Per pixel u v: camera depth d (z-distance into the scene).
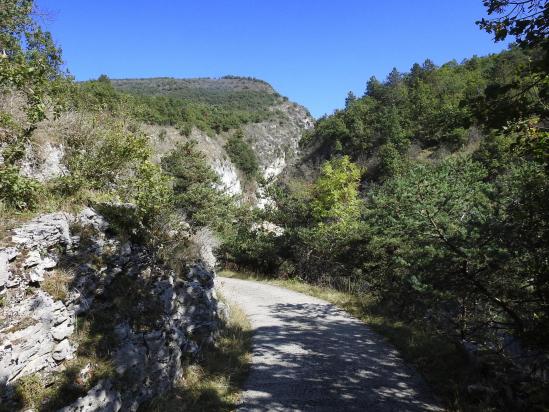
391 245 14.24
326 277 18.92
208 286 9.23
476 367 6.70
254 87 165.50
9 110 7.16
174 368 6.45
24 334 4.21
